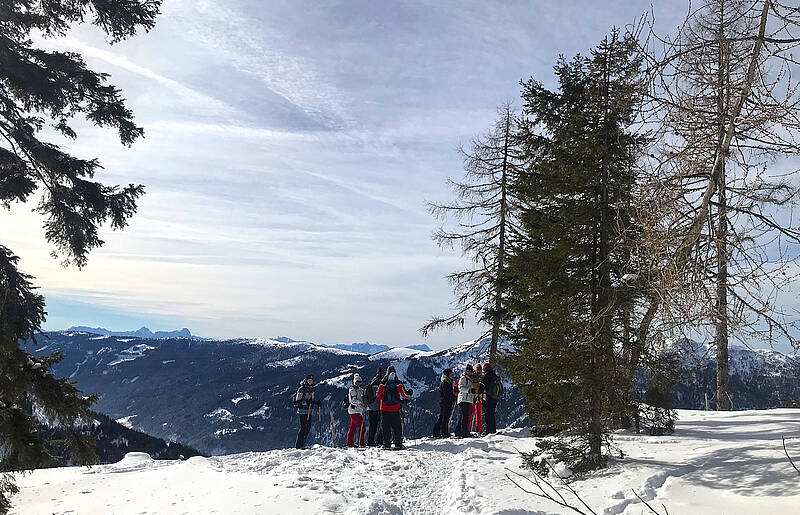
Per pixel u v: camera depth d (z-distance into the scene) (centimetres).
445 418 1566
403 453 1235
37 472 1251
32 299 844
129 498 917
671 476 742
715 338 535
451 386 1578
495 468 980
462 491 816
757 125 454
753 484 632
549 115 1491
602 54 948
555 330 942
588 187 944
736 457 763
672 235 490
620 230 547
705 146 472
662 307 501
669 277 478
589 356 920
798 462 665
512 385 1411
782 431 1000
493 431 1569
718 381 1507
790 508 537
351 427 1459
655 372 932
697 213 496
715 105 470
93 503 890
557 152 1062
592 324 882
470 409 1538
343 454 1227
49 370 860
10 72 870
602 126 956
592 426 901
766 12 449
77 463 867
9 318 816
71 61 969
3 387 797
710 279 473
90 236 951
